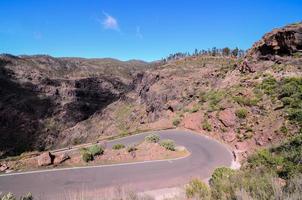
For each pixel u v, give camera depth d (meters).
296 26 48.78
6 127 155.00
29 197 9.19
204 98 54.50
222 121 36.53
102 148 23.91
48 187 14.77
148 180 17.12
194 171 19.92
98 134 140.88
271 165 14.48
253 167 15.56
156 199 13.46
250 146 27.59
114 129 127.50
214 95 51.47
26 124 161.12
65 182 15.76
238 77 53.88
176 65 125.81
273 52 50.53
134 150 24.61
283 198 5.75
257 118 31.89
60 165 19.69
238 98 39.31
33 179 16.14
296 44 47.47
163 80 112.44
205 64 115.25
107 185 15.47
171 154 24.97
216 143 32.31
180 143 32.59
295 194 5.66
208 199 8.52
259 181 8.22
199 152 27.14
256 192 6.79
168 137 37.88
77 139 149.88
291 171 11.45
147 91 124.00
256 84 42.72
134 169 19.67
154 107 101.19
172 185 16.27
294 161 13.43
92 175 17.52
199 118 44.03
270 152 17.78
